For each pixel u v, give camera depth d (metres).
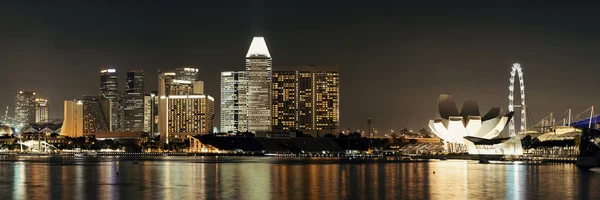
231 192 139.38
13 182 168.62
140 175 197.00
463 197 129.25
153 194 136.12
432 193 136.75
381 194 134.88
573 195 132.38
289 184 159.50
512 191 140.50
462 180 171.38
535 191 140.12
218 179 178.00
